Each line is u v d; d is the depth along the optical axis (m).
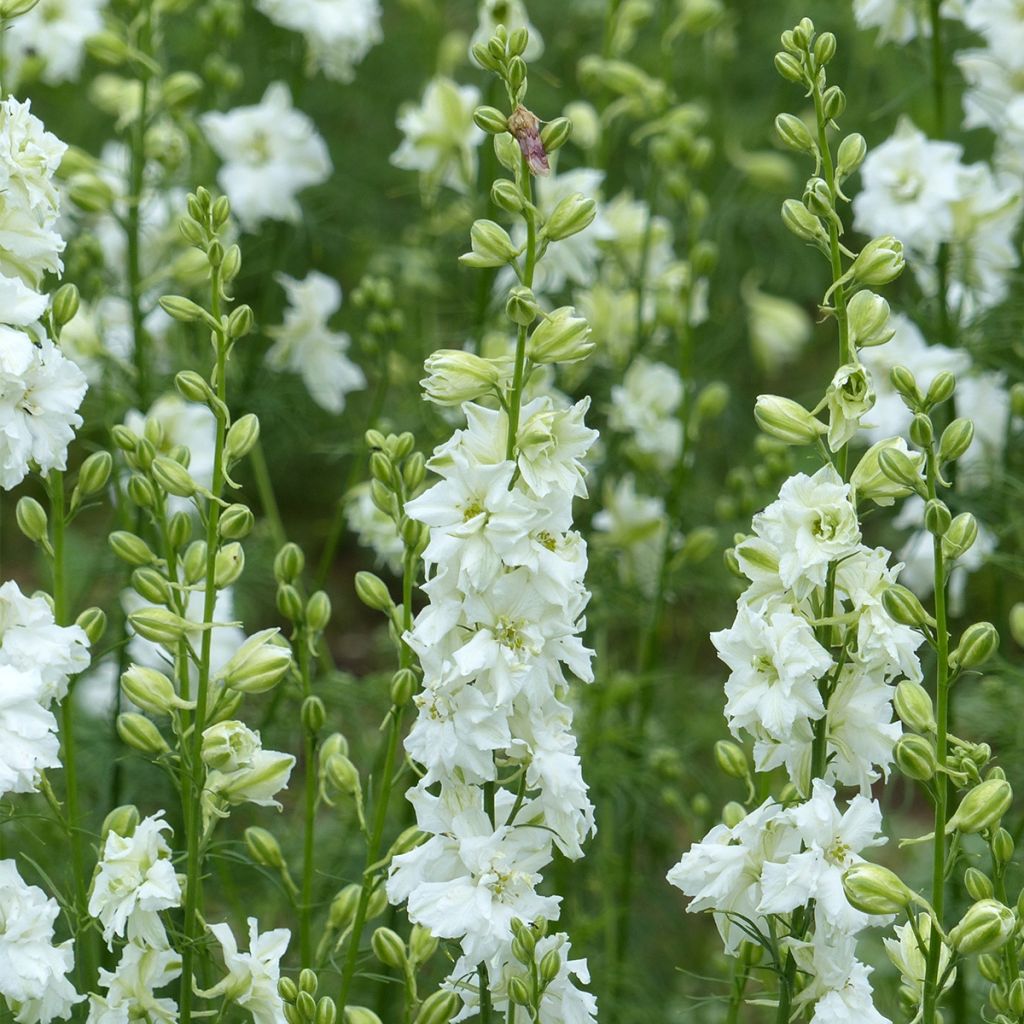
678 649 12.11
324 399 9.20
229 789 4.96
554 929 7.32
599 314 8.79
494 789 4.52
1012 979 4.62
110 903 4.61
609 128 9.32
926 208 7.92
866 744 4.45
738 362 12.77
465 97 8.69
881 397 7.93
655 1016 7.95
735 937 4.78
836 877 4.25
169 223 8.90
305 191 10.73
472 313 8.84
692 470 10.10
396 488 5.15
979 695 8.27
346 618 12.48
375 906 5.29
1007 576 9.52
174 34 12.48
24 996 4.49
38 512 5.10
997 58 8.30
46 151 4.85
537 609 4.25
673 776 7.90
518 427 4.33
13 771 4.35
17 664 4.59
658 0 11.60
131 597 7.25
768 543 4.36
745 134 12.44
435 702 4.33
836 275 4.49
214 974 6.22
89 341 7.93
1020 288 8.48
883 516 11.05
